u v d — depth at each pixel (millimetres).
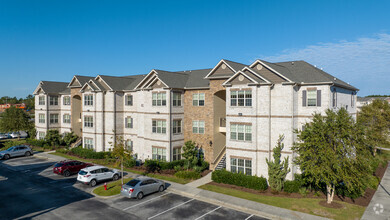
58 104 54156
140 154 38219
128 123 41688
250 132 27875
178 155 35031
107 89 42031
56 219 19234
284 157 26328
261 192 25000
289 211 20375
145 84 36094
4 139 66188
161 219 19297
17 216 19781
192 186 26750
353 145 20594
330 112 21984
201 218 19453
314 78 26812
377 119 40812
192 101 35219
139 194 23547
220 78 31906
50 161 39875
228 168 29250
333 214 19859
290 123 26094
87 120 43594
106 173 28812
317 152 21188
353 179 20188
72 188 26797
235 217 19656
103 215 19984
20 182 29000
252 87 27594
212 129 33594
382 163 36250
